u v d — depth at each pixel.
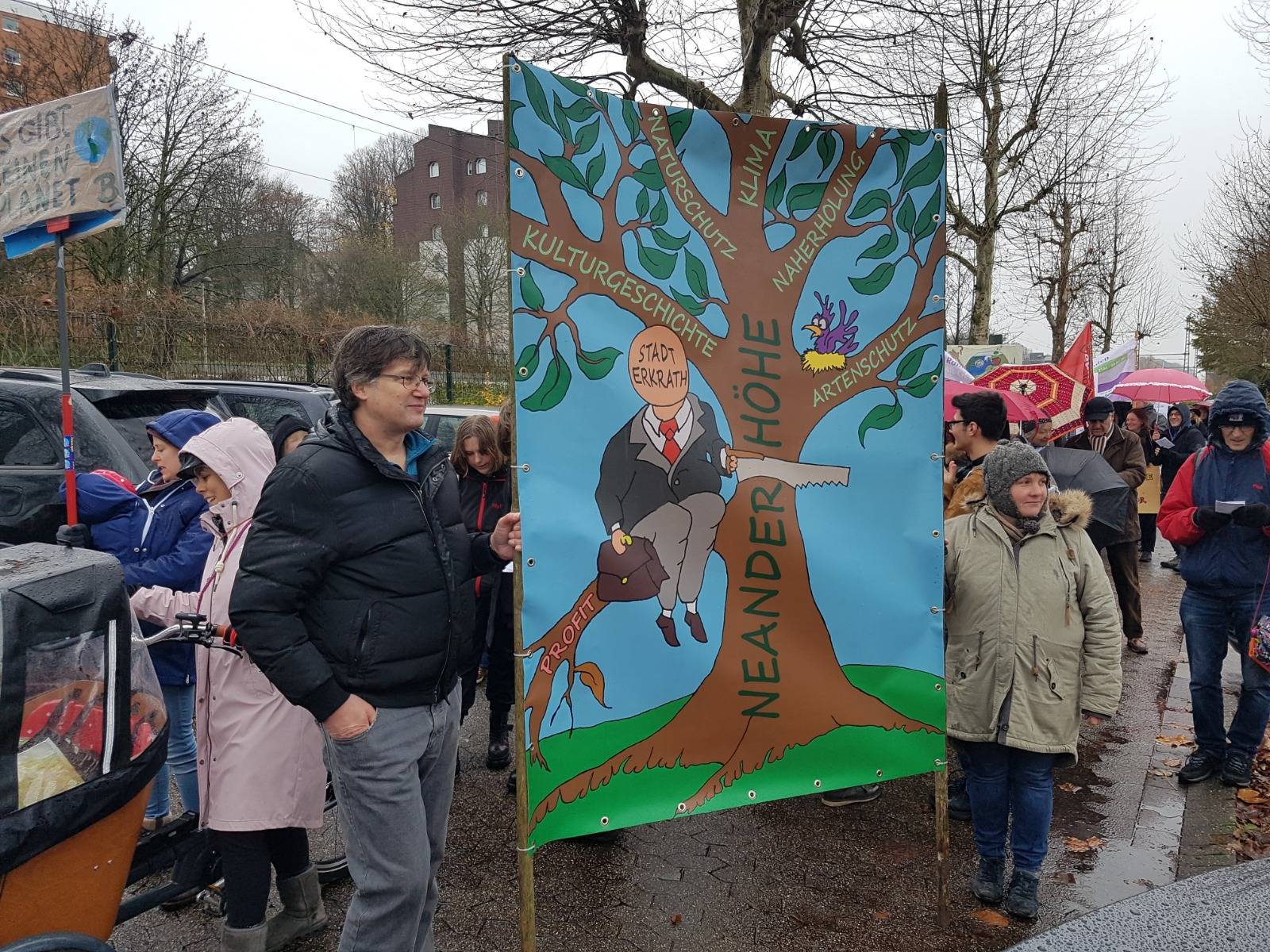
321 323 13.67
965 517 3.30
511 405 2.34
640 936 2.99
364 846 2.20
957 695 3.18
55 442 4.84
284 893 2.86
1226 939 1.70
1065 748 3.07
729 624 2.67
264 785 2.58
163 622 2.90
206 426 3.25
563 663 2.42
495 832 3.74
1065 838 3.76
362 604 2.16
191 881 2.60
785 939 2.98
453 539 2.38
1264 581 4.16
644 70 7.91
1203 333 24.89
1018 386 6.57
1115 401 10.48
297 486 2.09
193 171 18.28
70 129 3.17
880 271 2.84
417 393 2.24
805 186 2.73
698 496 2.61
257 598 2.04
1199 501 4.30
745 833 3.77
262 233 21.64
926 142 2.87
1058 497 3.22
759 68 7.57
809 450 2.77
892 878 3.39
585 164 2.41
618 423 2.48
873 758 2.87
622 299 2.48
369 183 39.16
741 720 2.69
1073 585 3.11
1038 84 12.36
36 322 10.94
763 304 2.69
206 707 2.62
